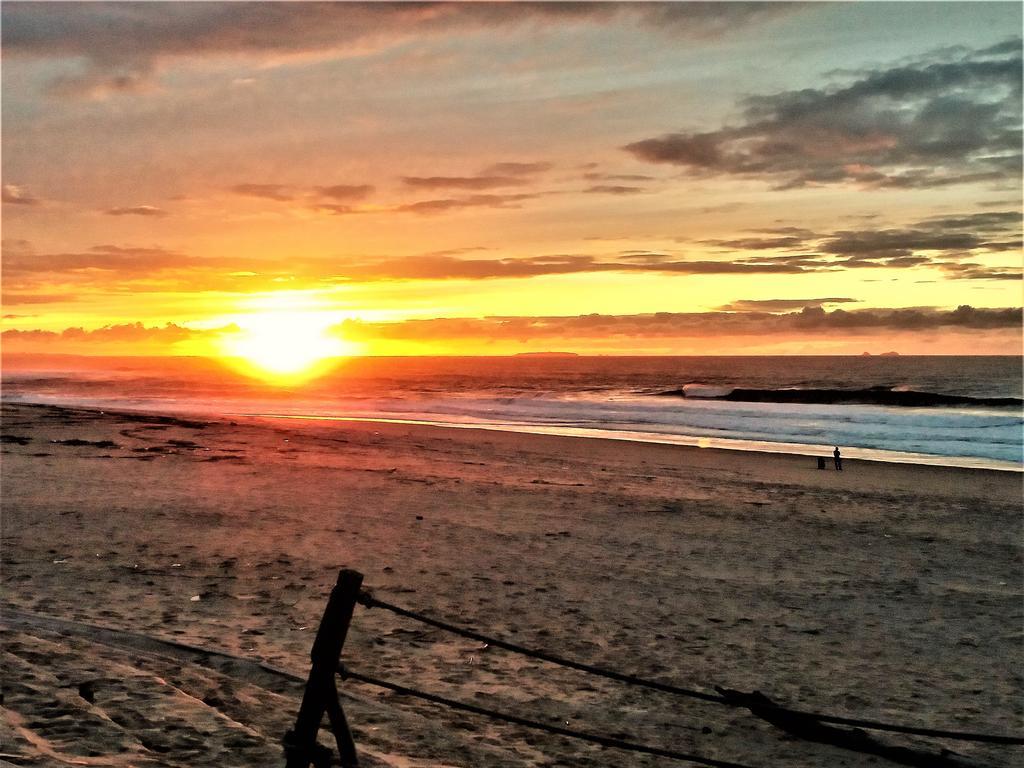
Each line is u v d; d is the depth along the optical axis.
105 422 37.41
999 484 21.92
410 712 6.66
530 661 8.30
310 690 3.97
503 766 5.71
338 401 60.31
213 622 8.95
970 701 7.62
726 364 176.88
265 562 11.79
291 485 18.83
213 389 79.00
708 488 20.44
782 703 7.48
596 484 20.50
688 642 9.06
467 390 82.56
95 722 5.23
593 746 6.37
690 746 6.52
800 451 31.31
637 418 46.41
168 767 4.68
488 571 11.73
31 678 6.04
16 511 14.85
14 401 60.41
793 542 14.24
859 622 9.95
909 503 18.59
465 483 19.84
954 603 10.81
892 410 51.00
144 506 15.66
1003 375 106.00
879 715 7.28
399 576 11.30
